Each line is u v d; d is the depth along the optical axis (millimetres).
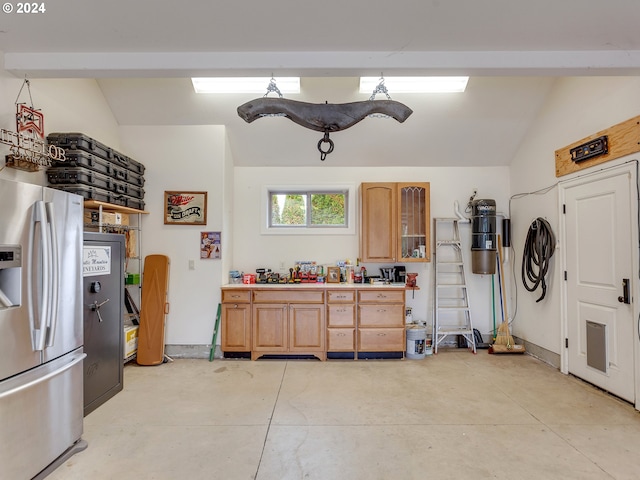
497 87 3908
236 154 4645
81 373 2385
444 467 2131
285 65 2594
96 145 3352
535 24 2227
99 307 2934
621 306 3049
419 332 4246
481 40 2426
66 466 2143
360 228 4672
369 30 2307
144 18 2154
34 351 1991
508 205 4824
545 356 4086
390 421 2693
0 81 2676
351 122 2699
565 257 3742
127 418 2740
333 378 3594
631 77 2967
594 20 2180
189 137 4320
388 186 4469
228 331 4180
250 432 2535
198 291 4277
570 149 3607
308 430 2562
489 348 4473
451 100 4016
